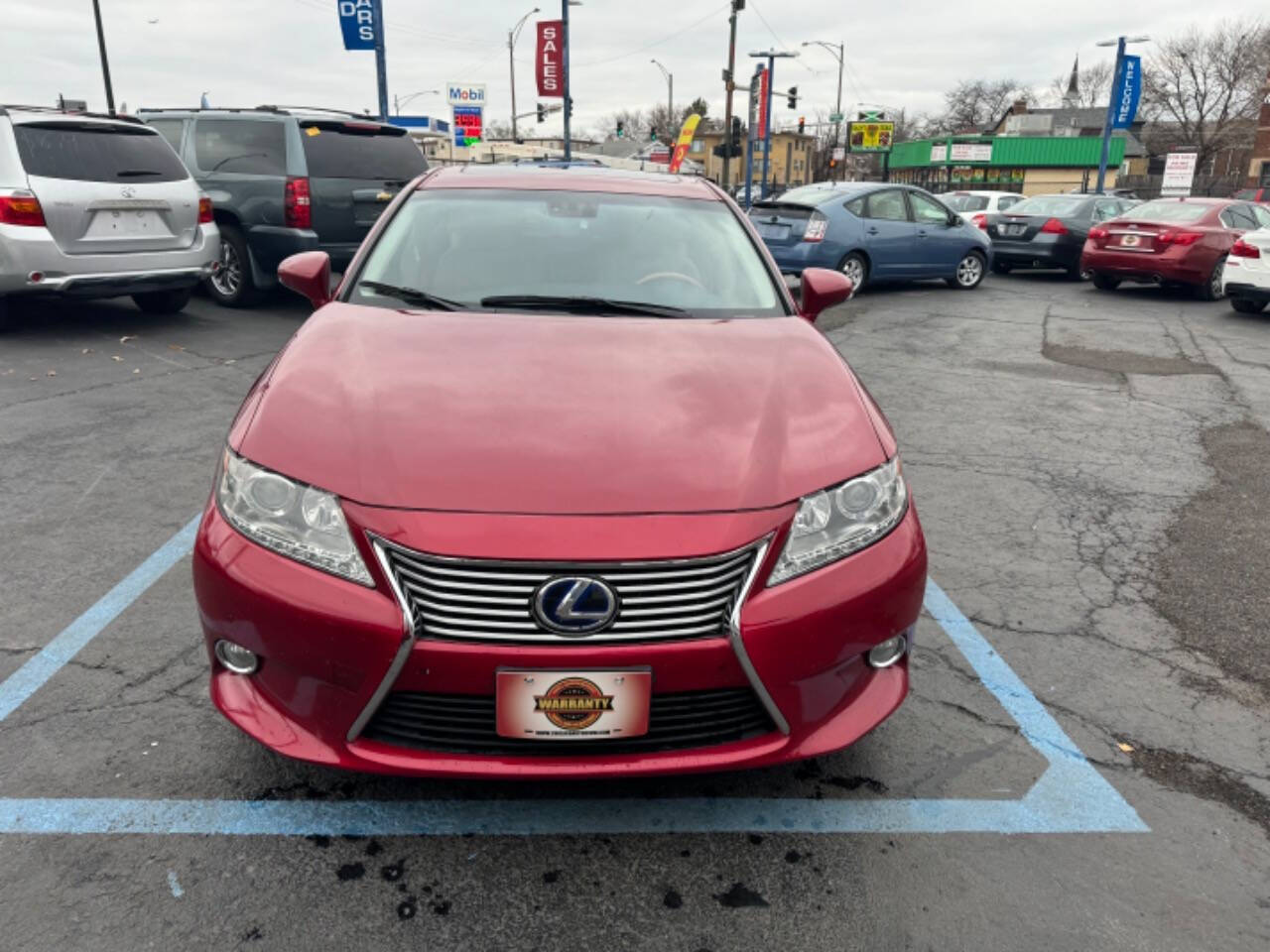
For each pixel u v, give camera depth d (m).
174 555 3.78
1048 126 62.00
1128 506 4.78
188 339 7.73
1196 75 64.31
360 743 2.10
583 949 2.00
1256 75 61.62
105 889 2.10
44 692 2.83
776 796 2.50
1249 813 2.50
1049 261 15.03
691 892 2.17
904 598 2.28
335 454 2.15
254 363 6.98
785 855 2.29
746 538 2.05
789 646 2.10
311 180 8.59
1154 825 2.44
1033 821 2.44
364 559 2.03
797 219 11.96
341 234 8.86
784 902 2.14
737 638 2.05
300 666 2.08
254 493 2.16
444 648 1.98
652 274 3.27
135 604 3.38
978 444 5.80
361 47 16.66
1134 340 9.56
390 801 2.42
